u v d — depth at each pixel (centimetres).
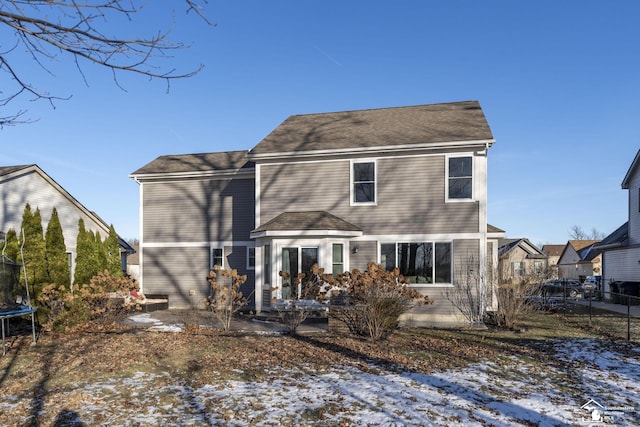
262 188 1630
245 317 1553
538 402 657
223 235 1869
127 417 579
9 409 606
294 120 1944
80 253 1491
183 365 841
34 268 1356
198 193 1914
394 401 648
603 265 2795
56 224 1433
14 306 1058
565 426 570
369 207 1515
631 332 1272
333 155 1552
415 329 1277
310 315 1492
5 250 1356
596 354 976
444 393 690
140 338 1118
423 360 901
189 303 1881
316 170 1582
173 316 1591
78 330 1229
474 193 1421
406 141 1474
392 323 1204
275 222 1509
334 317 1230
